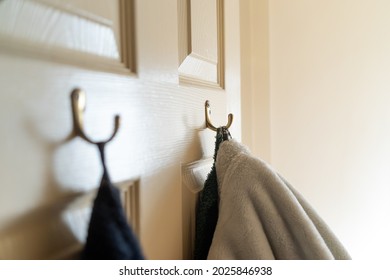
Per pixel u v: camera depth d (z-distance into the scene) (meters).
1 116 0.22
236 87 0.74
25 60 0.24
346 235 1.21
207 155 0.58
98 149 0.29
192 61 0.54
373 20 1.16
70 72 0.27
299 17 1.19
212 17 0.62
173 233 0.45
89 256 0.26
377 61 1.17
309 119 1.21
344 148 1.20
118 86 0.33
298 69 1.20
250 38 1.19
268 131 1.21
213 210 0.53
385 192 1.19
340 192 1.21
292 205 0.47
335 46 1.18
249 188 0.48
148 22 0.39
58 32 0.27
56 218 0.26
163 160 0.42
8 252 0.23
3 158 0.22
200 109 0.55
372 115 1.18
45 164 0.25
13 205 0.23
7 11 0.23
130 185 0.36
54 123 0.26
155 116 0.40
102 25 0.32
